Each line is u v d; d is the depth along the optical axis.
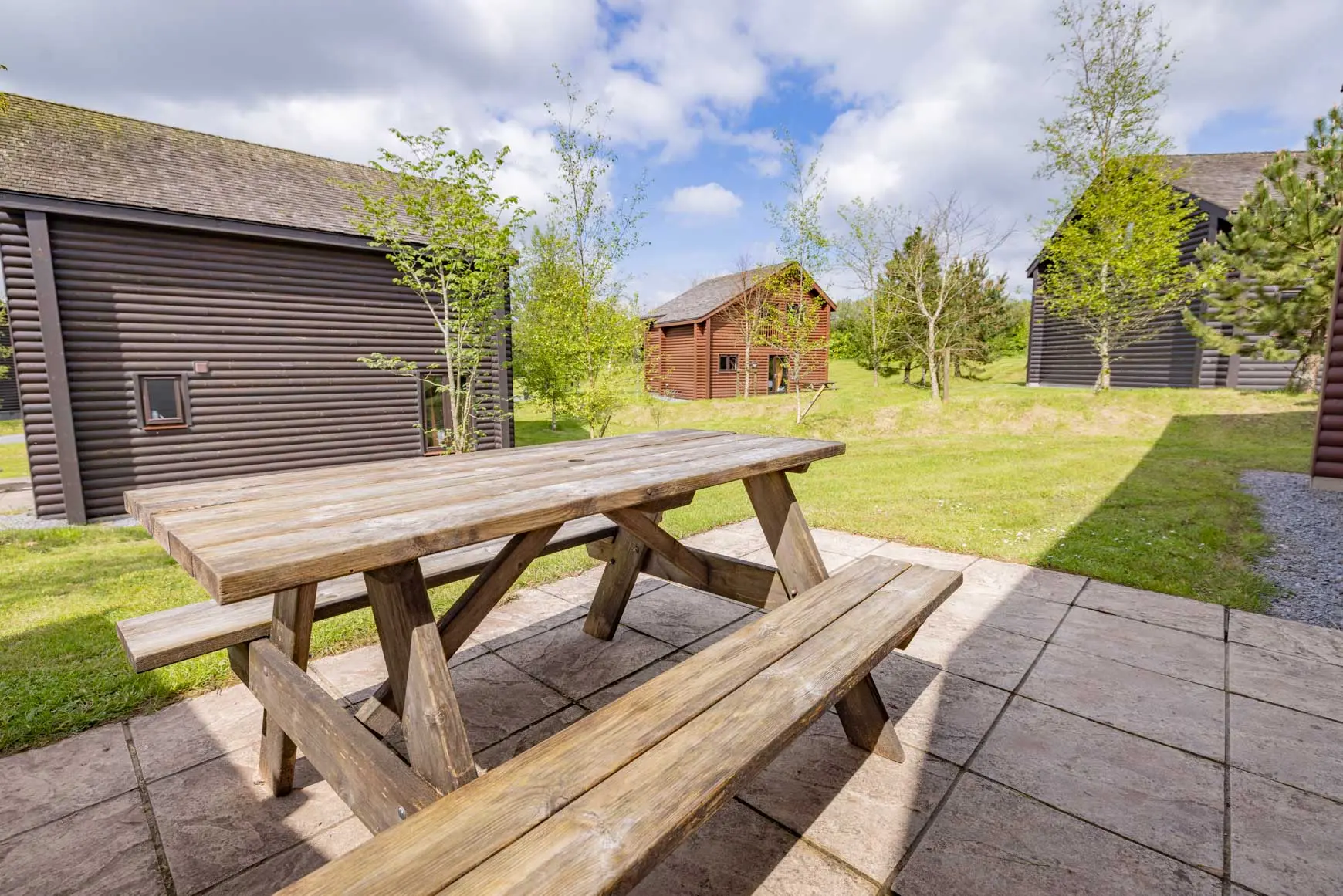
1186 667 2.80
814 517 5.72
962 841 1.77
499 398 11.71
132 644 1.83
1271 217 9.55
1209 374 13.91
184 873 1.69
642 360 20.12
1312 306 9.45
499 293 9.02
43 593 4.13
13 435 19.45
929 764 2.13
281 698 1.72
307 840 1.82
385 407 10.33
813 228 13.58
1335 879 1.61
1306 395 11.20
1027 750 2.20
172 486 1.84
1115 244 12.95
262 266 9.04
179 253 8.41
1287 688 2.60
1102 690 2.61
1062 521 5.34
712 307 23.73
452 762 1.36
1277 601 3.54
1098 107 13.60
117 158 8.88
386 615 1.47
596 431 13.06
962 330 22.14
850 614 2.07
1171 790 1.97
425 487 1.83
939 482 7.31
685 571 2.77
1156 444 9.54
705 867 1.69
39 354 7.59
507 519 1.49
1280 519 5.19
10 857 1.74
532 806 1.11
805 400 17.91
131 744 2.29
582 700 2.59
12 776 2.10
